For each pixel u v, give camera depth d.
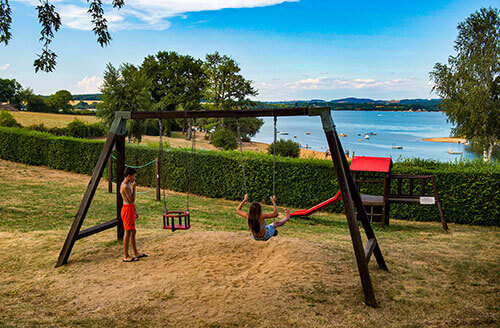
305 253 7.68
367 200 12.49
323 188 15.40
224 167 17.52
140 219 12.16
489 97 30.19
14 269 6.60
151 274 6.40
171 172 19.22
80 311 4.98
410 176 12.04
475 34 31.05
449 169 13.61
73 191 16.95
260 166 16.61
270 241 8.54
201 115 6.99
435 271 6.93
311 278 6.32
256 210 6.69
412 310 5.23
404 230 11.82
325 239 9.84
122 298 5.37
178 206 15.17
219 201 17.16
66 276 6.29
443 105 32.75
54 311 4.96
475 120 30.22
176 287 5.77
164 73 69.38
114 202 14.94
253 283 6.05
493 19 30.22
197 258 7.34
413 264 7.34
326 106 5.93
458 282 6.34
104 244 8.25
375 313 5.12
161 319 4.79
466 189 12.98
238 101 60.75
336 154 5.80
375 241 6.78
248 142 71.50
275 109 6.35
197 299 5.38
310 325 4.73
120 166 8.34
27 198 14.55
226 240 8.59
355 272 6.75
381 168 11.96
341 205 15.03
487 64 29.80
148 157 19.91
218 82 59.56
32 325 4.51
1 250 7.65
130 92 35.66
